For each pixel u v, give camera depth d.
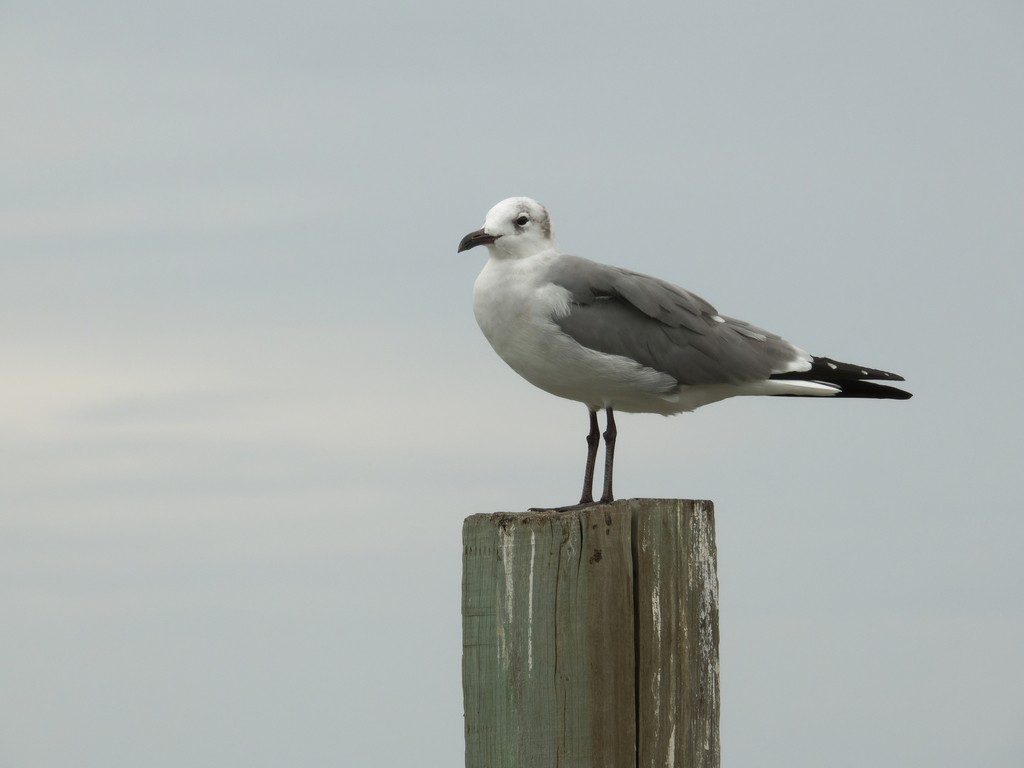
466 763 10.47
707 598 10.89
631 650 10.41
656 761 10.46
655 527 10.59
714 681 10.98
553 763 10.26
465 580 10.53
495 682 10.38
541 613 10.34
